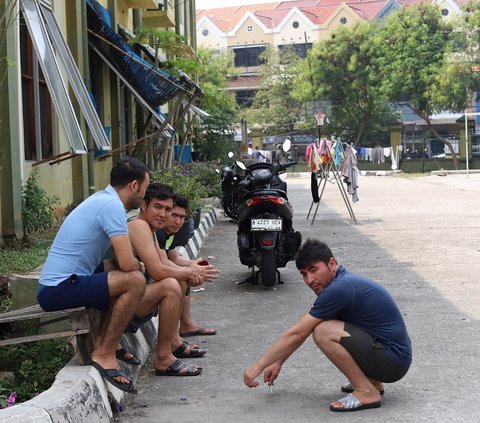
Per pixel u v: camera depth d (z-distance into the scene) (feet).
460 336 21.80
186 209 21.22
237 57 222.89
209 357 20.35
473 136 151.94
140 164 17.12
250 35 221.25
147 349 20.68
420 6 149.69
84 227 16.28
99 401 14.88
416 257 36.35
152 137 52.21
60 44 34.37
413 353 20.17
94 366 15.89
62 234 16.37
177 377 18.62
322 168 52.90
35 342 18.22
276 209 28.81
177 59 58.13
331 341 16.01
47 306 16.12
